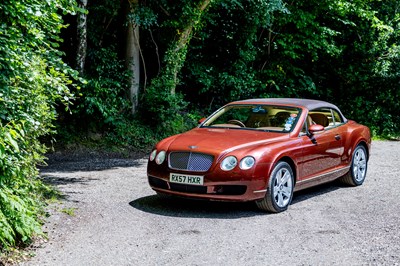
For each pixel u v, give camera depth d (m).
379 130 21.92
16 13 5.88
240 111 8.35
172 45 16.50
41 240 5.61
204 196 6.85
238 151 6.89
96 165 11.64
